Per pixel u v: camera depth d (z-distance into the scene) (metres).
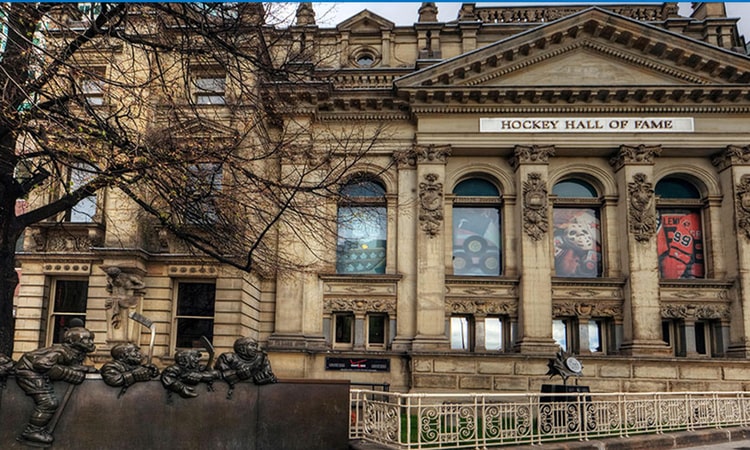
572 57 26.36
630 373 23.70
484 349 25.22
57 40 13.12
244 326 23.20
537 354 23.80
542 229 25.22
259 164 18.34
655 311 24.53
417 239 25.33
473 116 26.12
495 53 25.69
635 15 29.92
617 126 25.89
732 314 25.23
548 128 25.95
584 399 12.27
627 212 25.38
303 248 25.16
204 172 13.59
